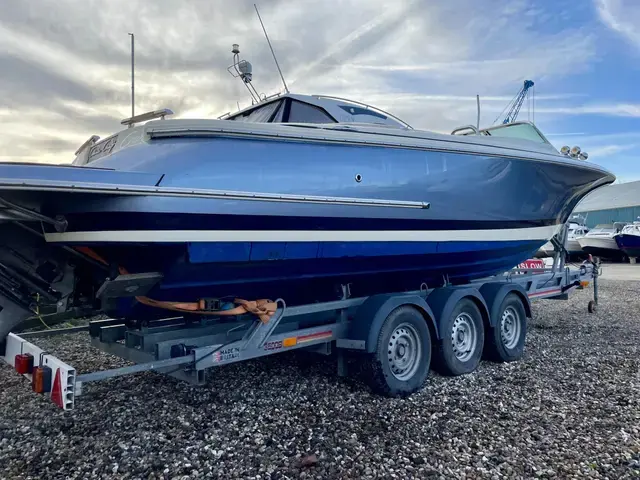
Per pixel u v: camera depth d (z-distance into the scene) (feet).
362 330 12.98
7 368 15.43
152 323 13.51
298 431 10.86
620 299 31.63
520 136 19.21
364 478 8.84
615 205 111.65
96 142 13.83
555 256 23.00
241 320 13.69
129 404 12.50
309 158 12.30
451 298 14.90
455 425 11.12
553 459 9.42
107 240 10.15
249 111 16.67
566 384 14.01
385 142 13.57
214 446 10.13
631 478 8.70
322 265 13.26
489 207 16.21
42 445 10.18
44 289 11.33
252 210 11.32
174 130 10.74
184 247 10.75
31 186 8.85
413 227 14.46
